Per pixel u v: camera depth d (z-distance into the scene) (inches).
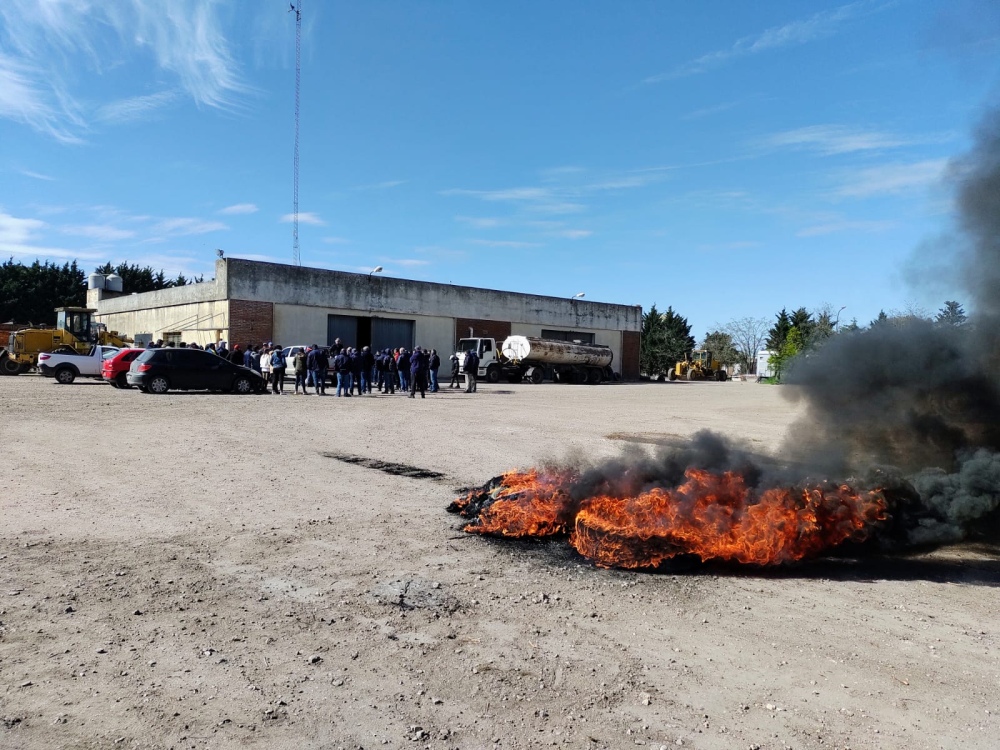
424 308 1448.1
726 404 895.1
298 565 206.2
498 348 1450.5
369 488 317.4
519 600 184.1
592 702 130.1
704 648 156.2
